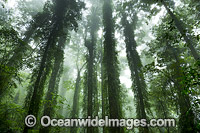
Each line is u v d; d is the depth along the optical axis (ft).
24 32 56.75
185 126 18.98
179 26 34.78
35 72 30.50
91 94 50.31
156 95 35.17
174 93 29.63
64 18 38.86
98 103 57.57
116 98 35.81
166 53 39.78
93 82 55.52
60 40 52.75
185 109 24.77
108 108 36.06
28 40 54.80
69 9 40.93
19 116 24.82
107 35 45.37
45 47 33.30
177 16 38.65
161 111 41.14
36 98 26.53
